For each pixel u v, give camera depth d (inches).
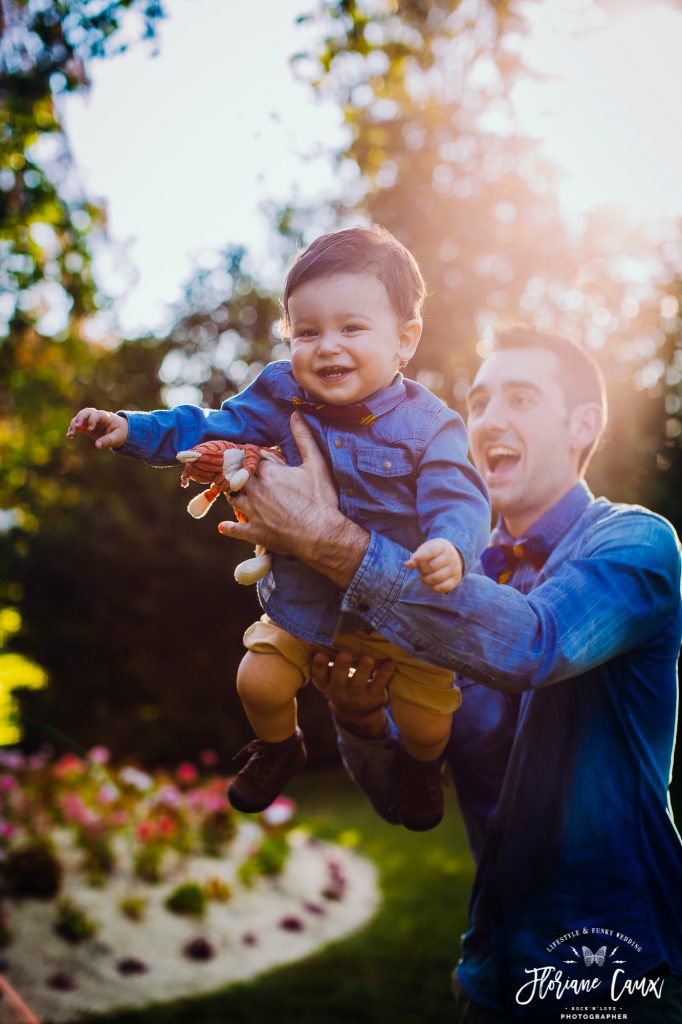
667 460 375.2
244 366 642.2
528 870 75.5
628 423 378.3
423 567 57.6
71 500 593.6
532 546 85.4
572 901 73.9
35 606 582.9
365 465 68.8
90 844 254.4
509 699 84.8
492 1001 76.9
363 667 72.8
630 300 371.2
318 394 68.6
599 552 75.1
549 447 86.6
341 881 286.2
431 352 411.2
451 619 65.1
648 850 73.8
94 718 581.0
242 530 66.0
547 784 75.5
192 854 276.1
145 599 573.6
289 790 510.3
